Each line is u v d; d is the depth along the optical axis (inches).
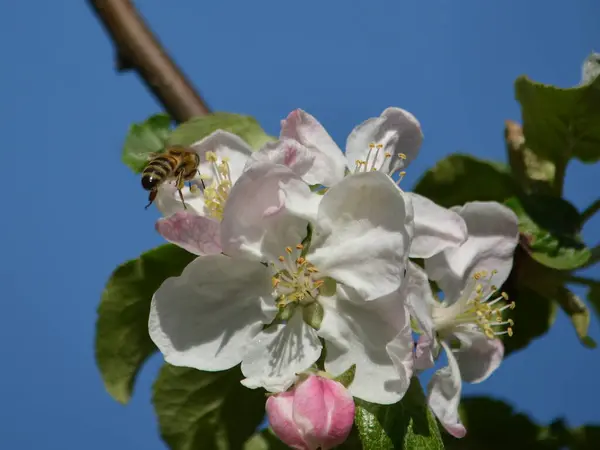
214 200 11.0
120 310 11.5
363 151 11.4
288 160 10.4
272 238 10.5
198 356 10.4
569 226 12.3
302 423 9.7
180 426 11.7
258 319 10.5
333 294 10.6
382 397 10.1
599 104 12.4
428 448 10.2
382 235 10.2
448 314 11.4
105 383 11.6
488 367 11.6
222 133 11.2
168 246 11.3
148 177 10.9
